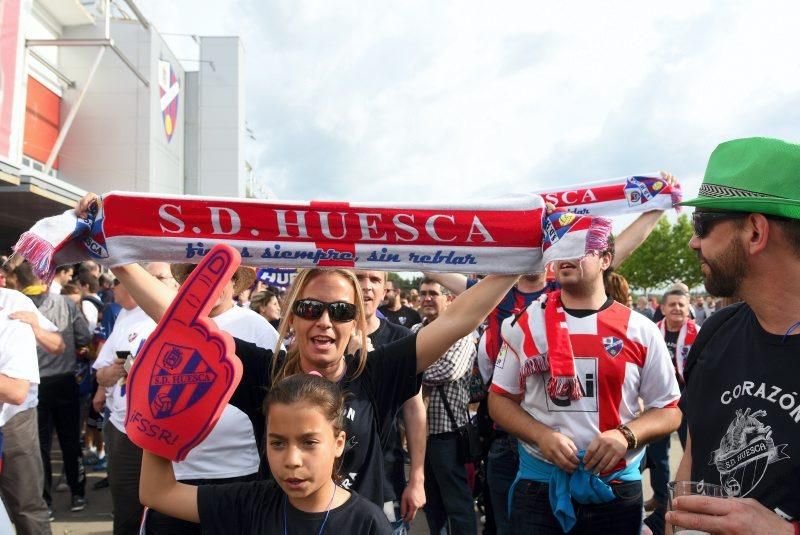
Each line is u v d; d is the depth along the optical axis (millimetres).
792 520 1370
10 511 3521
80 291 6828
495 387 2742
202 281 1464
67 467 4941
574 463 2348
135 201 1976
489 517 3512
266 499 1610
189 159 29234
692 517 1330
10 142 13828
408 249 2039
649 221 3568
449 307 2098
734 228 1523
